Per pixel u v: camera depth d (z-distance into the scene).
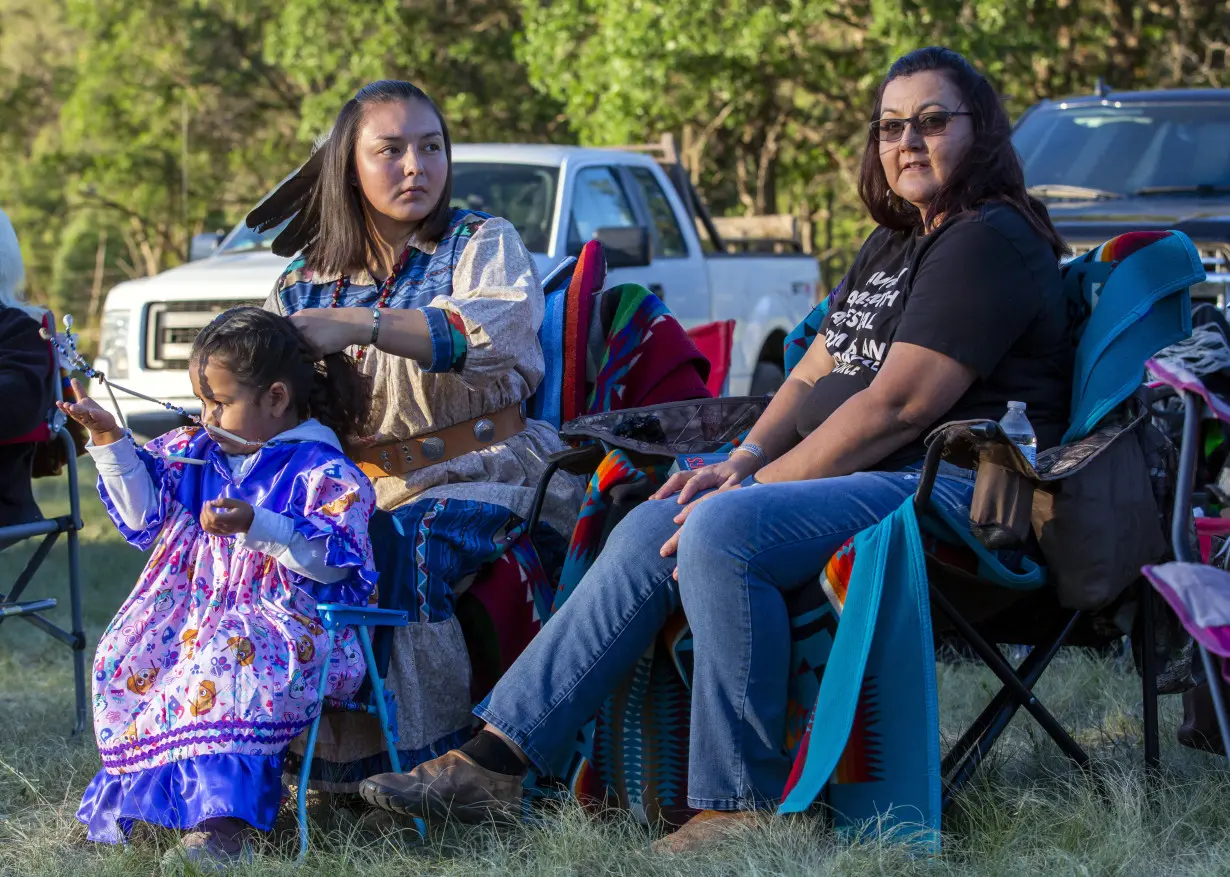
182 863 2.85
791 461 3.17
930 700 2.83
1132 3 17.00
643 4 16.30
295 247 3.89
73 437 4.40
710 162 21.94
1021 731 3.74
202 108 24.59
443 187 3.57
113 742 3.05
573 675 3.05
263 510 2.94
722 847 2.86
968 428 2.74
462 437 3.56
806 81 18.16
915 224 3.41
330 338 3.27
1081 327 3.24
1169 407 4.50
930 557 2.96
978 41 15.30
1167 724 3.77
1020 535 2.84
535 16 17.81
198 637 3.08
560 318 4.00
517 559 3.52
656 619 3.10
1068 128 8.31
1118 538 2.94
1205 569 2.37
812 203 23.75
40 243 33.78
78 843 3.17
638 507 3.20
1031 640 3.31
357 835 3.12
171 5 23.25
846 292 3.51
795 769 2.89
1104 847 2.82
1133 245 3.14
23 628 5.72
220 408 3.22
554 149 8.62
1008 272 3.07
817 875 2.67
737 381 9.64
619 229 8.01
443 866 2.93
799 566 2.97
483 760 3.04
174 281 8.05
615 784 3.22
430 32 20.20
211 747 2.96
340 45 19.97
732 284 9.63
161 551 3.17
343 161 3.55
